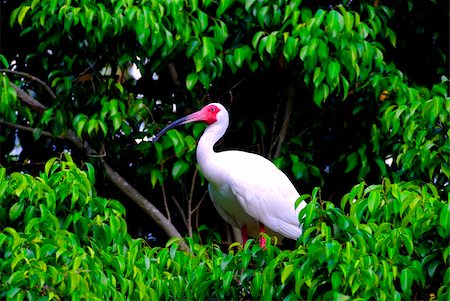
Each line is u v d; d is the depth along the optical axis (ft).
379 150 46.68
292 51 42.73
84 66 46.73
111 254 33.94
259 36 43.32
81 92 45.98
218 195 43.11
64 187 34.22
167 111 47.37
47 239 32.42
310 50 42.34
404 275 31.19
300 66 46.60
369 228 32.09
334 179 49.06
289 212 42.50
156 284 33.37
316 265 30.91
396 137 45.65
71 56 45.91
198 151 43.09
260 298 31.91
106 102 44.11
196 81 44.11
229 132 49.67
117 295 32.22
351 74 43.42
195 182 49.52
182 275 34.58
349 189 48.80
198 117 43.55
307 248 31.40
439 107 40.83
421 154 40.70
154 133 45.91
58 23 44.09
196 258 34.76
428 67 50.70
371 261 31.01
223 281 32.30
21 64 49.37
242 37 45.88
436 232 32.55
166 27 43.65
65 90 45.19
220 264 33.24
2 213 34.60
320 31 42.80
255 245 32.83
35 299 30.71
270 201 42.11
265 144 49.90
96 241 34.60
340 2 47.03
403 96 44.47
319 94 43.47
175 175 44.86
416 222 32.40
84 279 31.01
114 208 36.37
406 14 49.14
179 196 49.83
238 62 43.93
